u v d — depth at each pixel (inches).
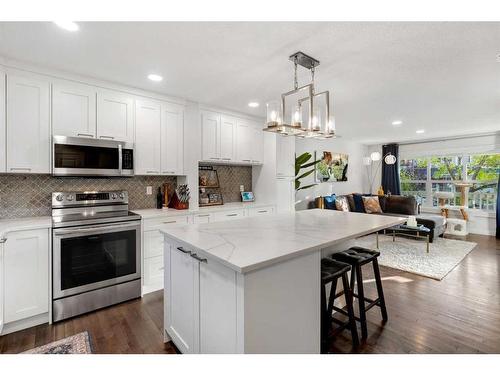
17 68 92.1
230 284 52.4
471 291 117.6
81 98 105.6
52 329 88.1
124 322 92.4
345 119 179.5
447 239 218.1
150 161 124.3
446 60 90.5
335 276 74.7
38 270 89.5
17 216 103.5
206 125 146.5
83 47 82.0
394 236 210.7
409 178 287.7
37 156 96.6
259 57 88.7
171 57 89.0
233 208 149.5
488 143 234.1
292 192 187.8
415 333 85.4
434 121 185.3
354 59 89.7
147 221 114.5
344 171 282.2
